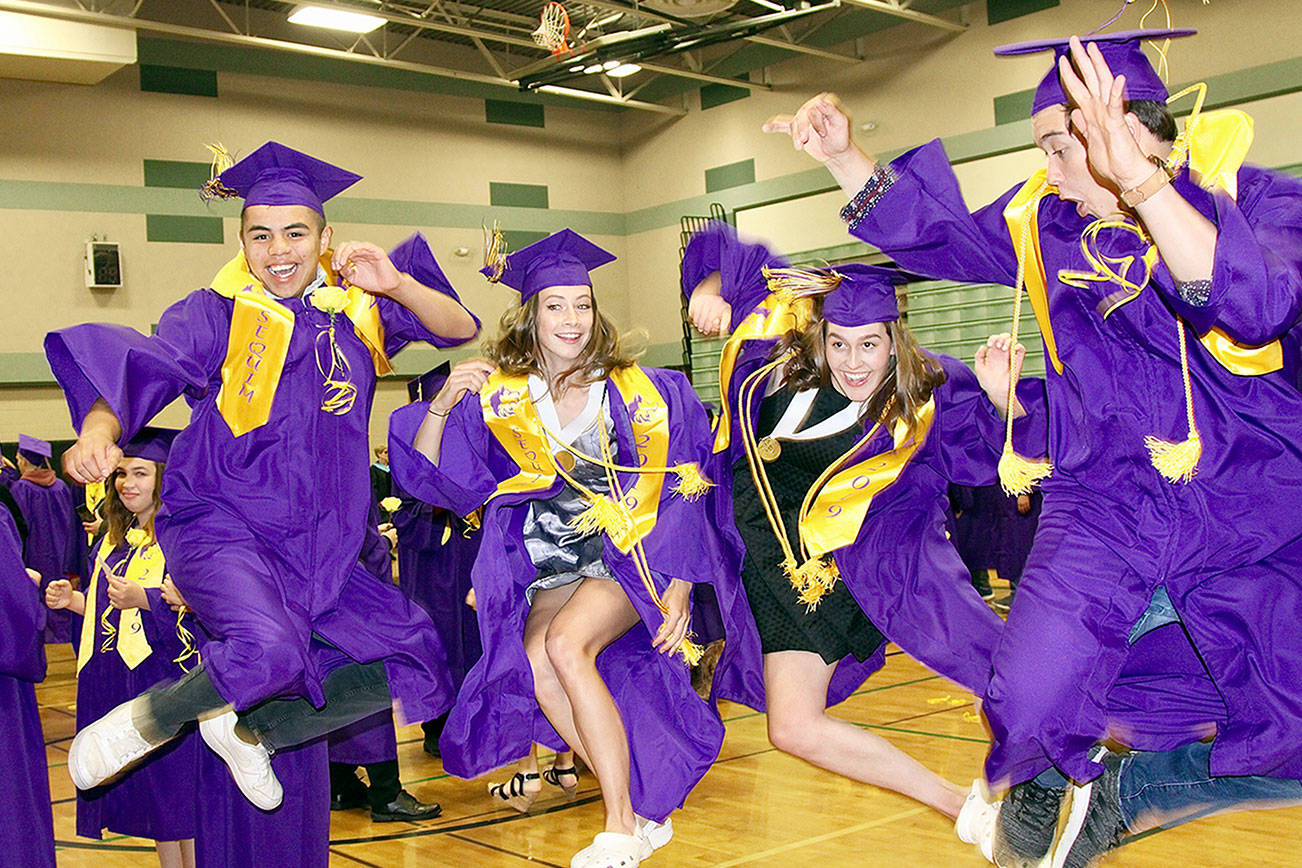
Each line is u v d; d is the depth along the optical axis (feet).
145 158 51.06
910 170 9.46
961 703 22.47
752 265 12.01
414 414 11.75
